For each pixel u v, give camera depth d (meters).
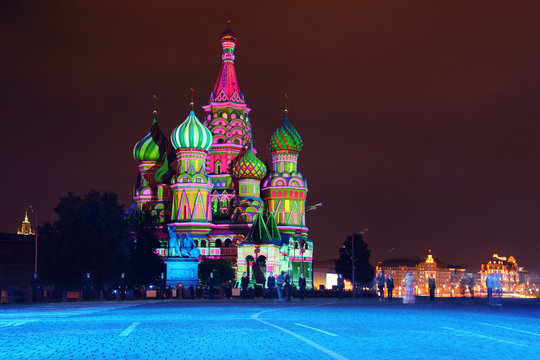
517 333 19.64
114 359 13.44
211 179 127.88
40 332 20.14
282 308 38.72
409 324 23.27
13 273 85.44
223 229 118.62
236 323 23.88
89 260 74.44
